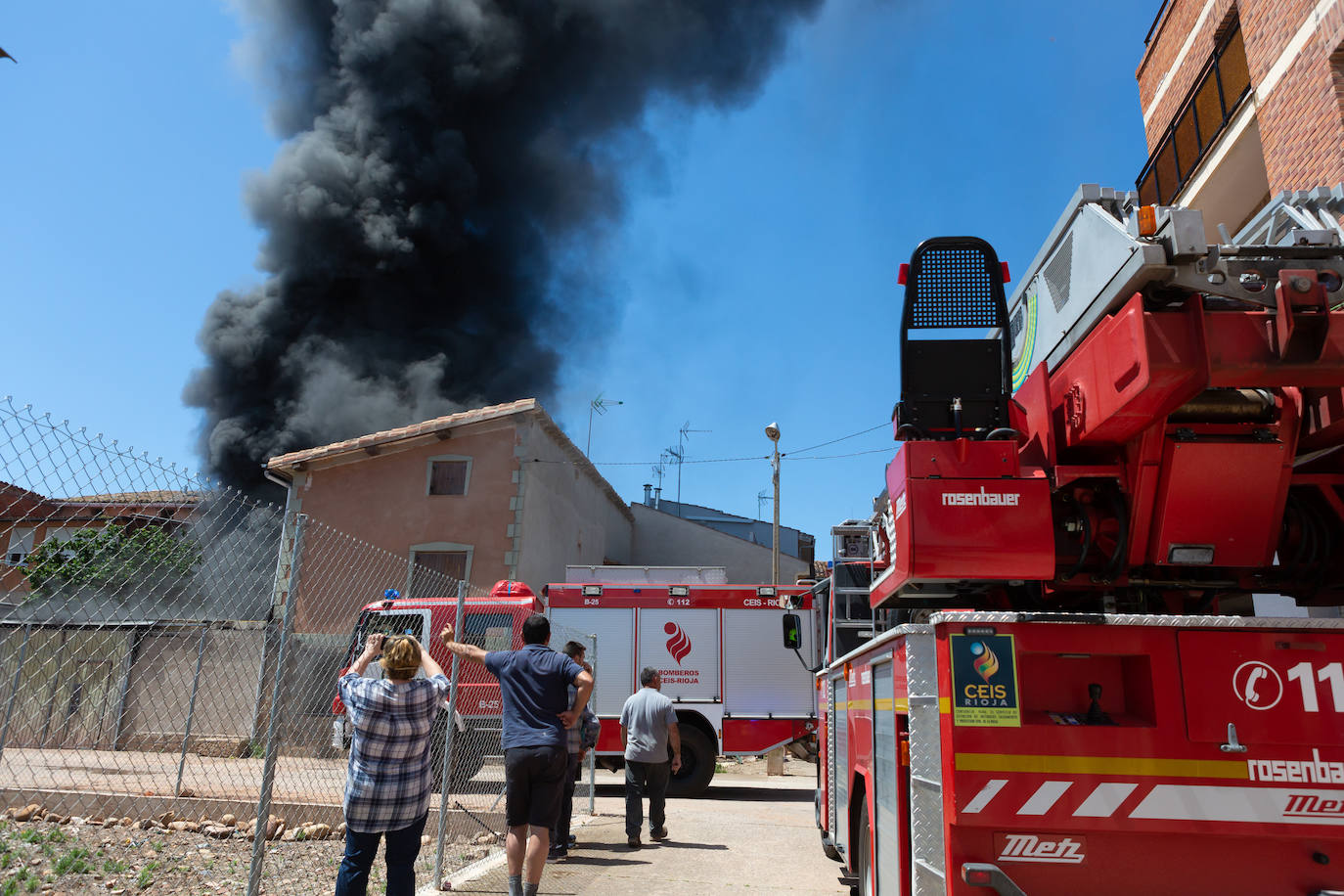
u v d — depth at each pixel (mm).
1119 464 3662
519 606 10703
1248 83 9016
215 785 8258
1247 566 3553
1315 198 3895
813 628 11352
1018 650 2807
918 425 3912
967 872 2605
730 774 15141
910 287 4059
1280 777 2650
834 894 5363
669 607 11734
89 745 7004
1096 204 3674
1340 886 2592
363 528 18234
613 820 8758
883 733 3600
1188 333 3080
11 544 3621
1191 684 2734
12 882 4840
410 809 3725
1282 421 3412
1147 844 2652
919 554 3604
